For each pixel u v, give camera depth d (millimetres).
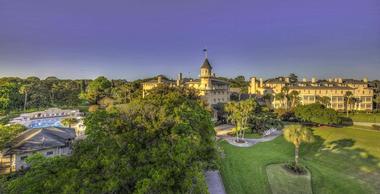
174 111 26500
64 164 15961
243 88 137375
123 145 18297
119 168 15367
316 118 68500
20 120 79562
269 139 55188
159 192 14461
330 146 49500
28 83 146375
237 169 36781
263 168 37656
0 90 101562
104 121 22422
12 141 39312
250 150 46875
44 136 41469
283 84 121625
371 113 102000
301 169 36844
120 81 166375
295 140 37531
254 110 67188
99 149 17062
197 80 98562
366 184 33625
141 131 21531
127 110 26938
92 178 14109
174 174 15742
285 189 31078
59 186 13055
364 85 117812
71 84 158125
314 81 133125
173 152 17609
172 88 63062
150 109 27344
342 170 38594
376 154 43875
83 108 113875
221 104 83750
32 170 17016
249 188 31047
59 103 125875
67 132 47625
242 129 57500
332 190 31625
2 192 15641
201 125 28078
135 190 13922
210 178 32938
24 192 13125
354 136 55531
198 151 23312
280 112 83250
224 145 49719
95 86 131000
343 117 81188
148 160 17031
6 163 37312
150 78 140125
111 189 13602
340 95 110625
